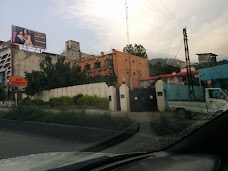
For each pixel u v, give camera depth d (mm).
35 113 15273
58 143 9156
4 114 17484
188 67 25844
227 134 1979
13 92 43562
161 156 2066
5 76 49375
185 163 1629
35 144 9172
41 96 32312
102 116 11898
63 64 34312
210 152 2023
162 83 22031
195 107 15516
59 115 13297
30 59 51344
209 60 35469
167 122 9086
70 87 29188
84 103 25625
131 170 1589
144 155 2215
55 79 32125
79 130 10250
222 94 15070
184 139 2203
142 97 22906
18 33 50281
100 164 1844
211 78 25094
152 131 8641
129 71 47562
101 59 50000
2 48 51062
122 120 10844
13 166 2074
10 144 9242
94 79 36562
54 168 1780
